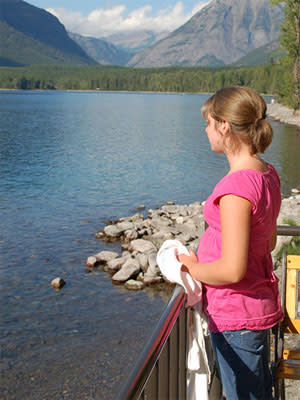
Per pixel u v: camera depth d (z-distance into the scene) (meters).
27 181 19.50
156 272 8.91
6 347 6.54
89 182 19.33
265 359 1.88
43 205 15.18
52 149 30.52
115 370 6.00
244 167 1.71
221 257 1.64
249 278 1.74
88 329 7.04
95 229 12.41
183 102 123.25
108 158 26.59
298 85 56.50
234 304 1.74
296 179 20.25
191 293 1.76
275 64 147.38
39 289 8.48
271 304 1.80
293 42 54.59
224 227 1.60
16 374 5.94
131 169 22.73
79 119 59.41
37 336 6.85
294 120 52.41
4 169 22.58
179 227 12.15
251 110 1.70
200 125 51.31
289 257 2.46
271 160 25.83
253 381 1.80
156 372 1.51
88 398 5.46
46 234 11.84
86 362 6.18
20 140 35.72
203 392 1.95
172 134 40.88
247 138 1.72
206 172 21.92
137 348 6.51
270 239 1.78
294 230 2.99
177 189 18.12
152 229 12.12
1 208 14.67
